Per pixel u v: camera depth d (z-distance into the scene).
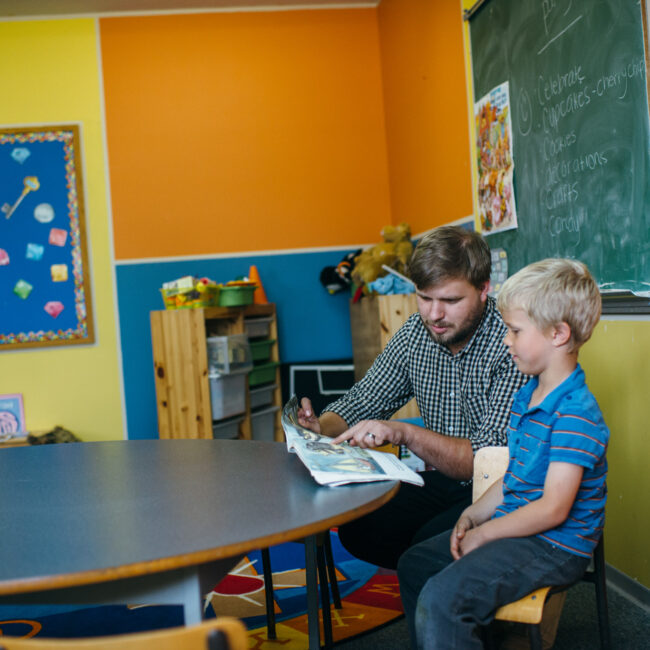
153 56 4.02
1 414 3.94
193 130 4.05
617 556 2.10
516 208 2.57
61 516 1.04
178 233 4.05
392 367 1.78
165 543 0.88
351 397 1.79
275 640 1.79
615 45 1.92
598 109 2.02
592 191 2.08
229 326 3.63
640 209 1.86
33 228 3.96
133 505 1.08
